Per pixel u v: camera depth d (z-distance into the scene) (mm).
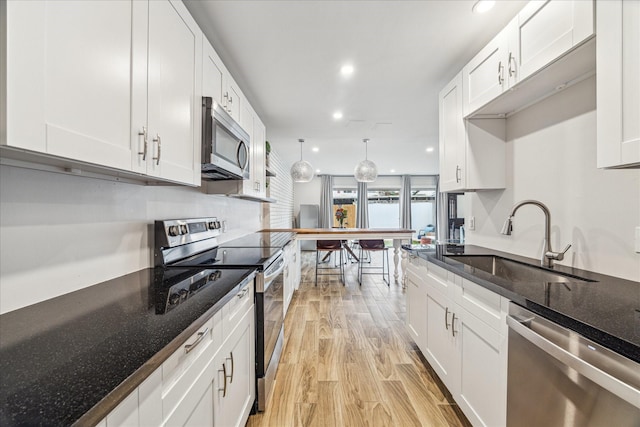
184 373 833
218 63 1810
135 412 607
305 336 2705
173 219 1766
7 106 579
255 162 2793
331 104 3143
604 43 1048
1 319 839
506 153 2133
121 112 937
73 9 744
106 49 870
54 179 1029
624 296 1043
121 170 968
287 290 3180
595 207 1477
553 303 966
